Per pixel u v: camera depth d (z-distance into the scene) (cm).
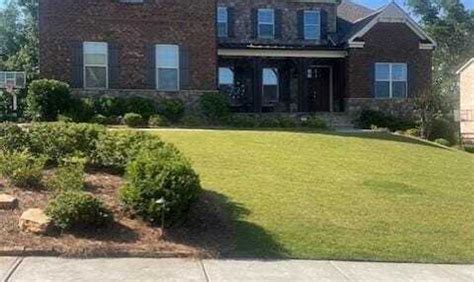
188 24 2777
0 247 834
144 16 2736
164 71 2755
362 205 1166
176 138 1795
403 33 3148
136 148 1177
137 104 2592
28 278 746
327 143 1892
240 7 3256
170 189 930
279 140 1866
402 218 1109
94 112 2552
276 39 3284
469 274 866
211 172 1339
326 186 1290
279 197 1170
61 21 2666
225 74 3200
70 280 744
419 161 1747
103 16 2698
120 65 2714
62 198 914
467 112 4072
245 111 3203
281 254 906
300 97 3162
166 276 779
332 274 830
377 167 1563
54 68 2658
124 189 967
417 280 826
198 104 2767
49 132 1213
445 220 1119
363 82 3094
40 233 877
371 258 919
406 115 3109
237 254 896
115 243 879
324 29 3334
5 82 2644
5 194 991
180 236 928
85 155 1196
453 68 5691
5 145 1184
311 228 1015
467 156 2016
